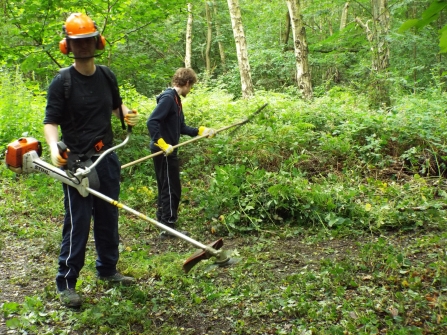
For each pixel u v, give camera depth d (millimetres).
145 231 5672
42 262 4680
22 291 4039
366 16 16562
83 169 3643
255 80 18781
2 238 5250
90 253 4918
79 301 3730
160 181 5516
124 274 4391
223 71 24016
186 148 7859
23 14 7434
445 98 10312
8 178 7285
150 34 8859
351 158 7238
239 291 3969
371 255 4445
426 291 3773
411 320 3396
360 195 6078
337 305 3650
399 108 8969
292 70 18141
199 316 3652
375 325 3330
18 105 9172
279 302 3707
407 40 12828
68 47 3551
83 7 7848
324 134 7625
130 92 9125
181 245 5270
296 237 5293
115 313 3600
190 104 8922
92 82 3711
